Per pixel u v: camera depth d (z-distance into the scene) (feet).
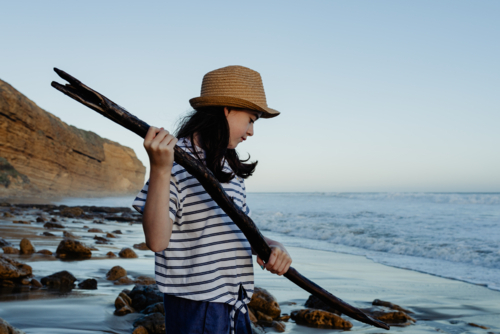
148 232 3.57
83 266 18.80
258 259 4.82
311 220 55.11
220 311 4.30
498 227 42.09
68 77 3.21
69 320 10.90
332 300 4.44
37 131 132.05
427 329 12.32
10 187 111.65
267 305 12.80
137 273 17.66
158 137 3.36
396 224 46.68
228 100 4.54
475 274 21.67
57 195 138.62
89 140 184.03
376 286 18.31
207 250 4.34
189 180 4.40
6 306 11.84
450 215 57.36
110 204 123.85
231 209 3.92
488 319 13.52
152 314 10.90
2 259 15.11
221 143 4.54
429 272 22.09
